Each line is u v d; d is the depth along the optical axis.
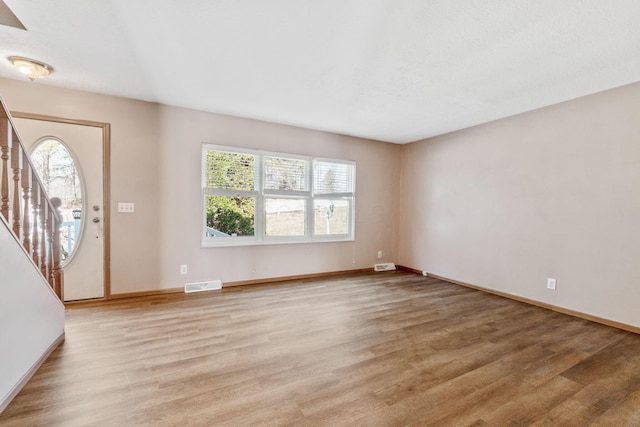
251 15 1.84
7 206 1.81
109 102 3.26
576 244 3.05
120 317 2.82
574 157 3.06
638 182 2.64
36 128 3.01
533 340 2.46
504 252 3.71
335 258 4.76
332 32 2.01
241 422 1.47
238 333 2.51
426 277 4.68
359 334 2.53
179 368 1.95
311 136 4.45
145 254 3.47
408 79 2.70
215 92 3.11
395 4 1.71
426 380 1.86
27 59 2.44
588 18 1.80
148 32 2.05
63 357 2.07
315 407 1.59
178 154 3.60
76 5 1.78
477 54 2.25
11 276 1.63
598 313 2.88
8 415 1.49
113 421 1.47
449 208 4.46
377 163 5.11
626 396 1.73
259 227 4.16
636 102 2.66
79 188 3.19
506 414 1.56
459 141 4.32
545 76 2.59
